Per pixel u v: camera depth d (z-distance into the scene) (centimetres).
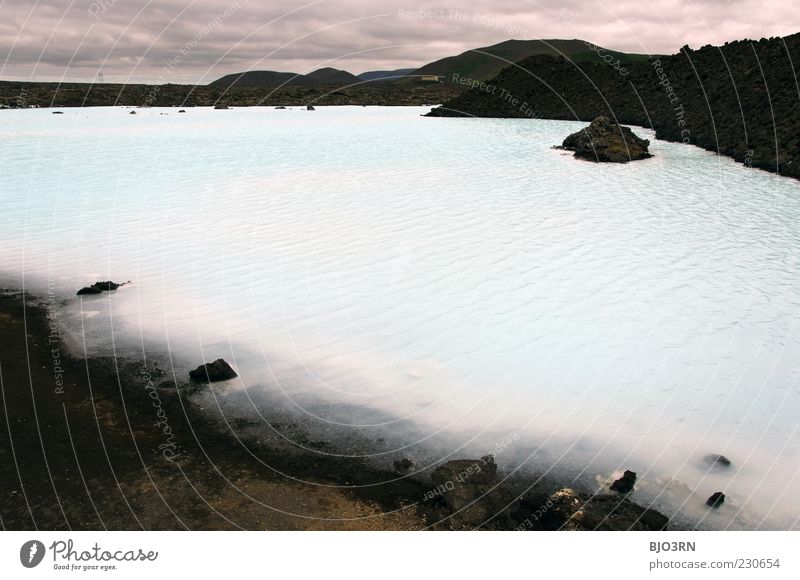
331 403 876
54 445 756
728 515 643
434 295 1278
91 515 627
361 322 1152
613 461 739
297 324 1145
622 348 1034
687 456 746
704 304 1213
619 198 2238
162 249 1592
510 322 1144
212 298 1269
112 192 2292
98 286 1309
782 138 2944
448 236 1706
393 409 860
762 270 1403
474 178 2648
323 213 1977
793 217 1903
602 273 1402
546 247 1602
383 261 1492
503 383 929
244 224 1839
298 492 676
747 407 853
